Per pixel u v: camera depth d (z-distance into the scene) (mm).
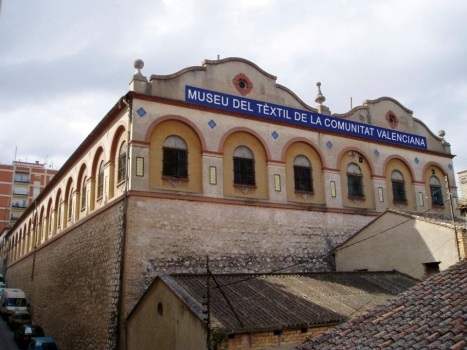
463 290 9734
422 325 8812
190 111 22438
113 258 20484
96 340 20922
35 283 37656
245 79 24438
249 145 23922
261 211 23125
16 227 53812
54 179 34281
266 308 16031
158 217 20359
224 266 21281
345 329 10211
